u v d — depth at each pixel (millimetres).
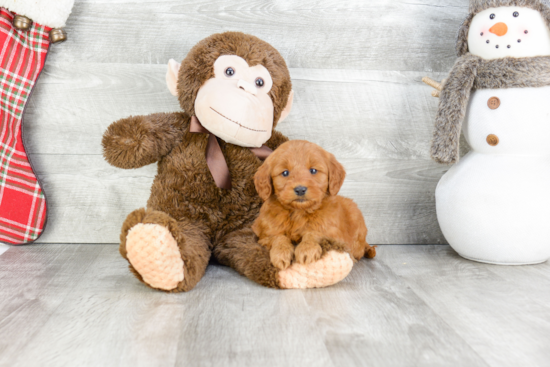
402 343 881
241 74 1317
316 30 1646
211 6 1602
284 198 1165
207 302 1083
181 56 1610
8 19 1461
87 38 1571
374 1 1655
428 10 1683
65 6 1467
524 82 1346
